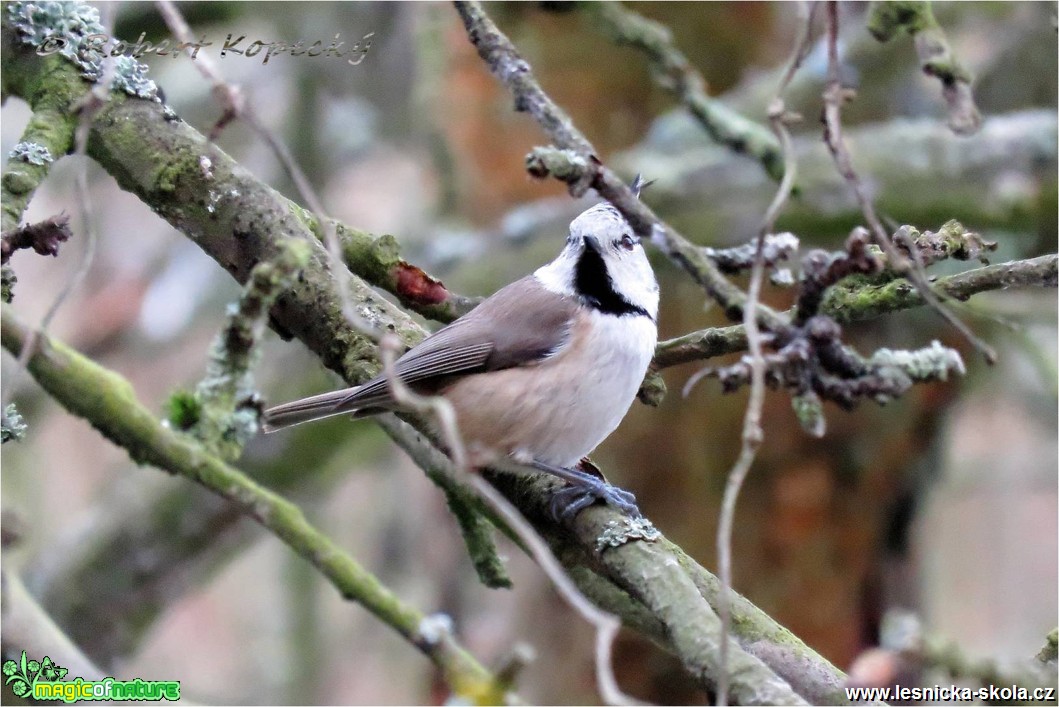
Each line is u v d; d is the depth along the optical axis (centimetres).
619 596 624
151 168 647
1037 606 1526
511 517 470
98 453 1634
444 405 481
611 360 715
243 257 650
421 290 712
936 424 1256
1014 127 1215
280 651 1436
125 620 1217
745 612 589
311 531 540
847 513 1202
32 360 496
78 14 661
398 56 1370
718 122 934
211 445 527
